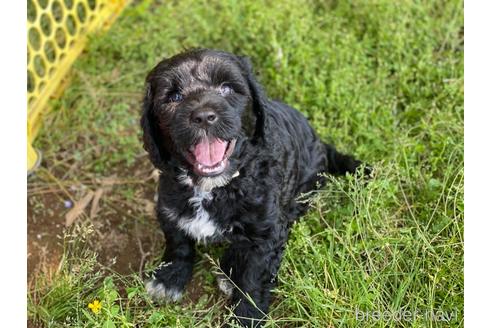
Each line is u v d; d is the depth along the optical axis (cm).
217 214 84
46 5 126
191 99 78
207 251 95
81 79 118
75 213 102
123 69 119
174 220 87
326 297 83
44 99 115
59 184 106
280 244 87
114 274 89
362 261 88
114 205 104
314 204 96
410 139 102
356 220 89
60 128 113
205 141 78
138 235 100
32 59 112
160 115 81
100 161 109
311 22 120
